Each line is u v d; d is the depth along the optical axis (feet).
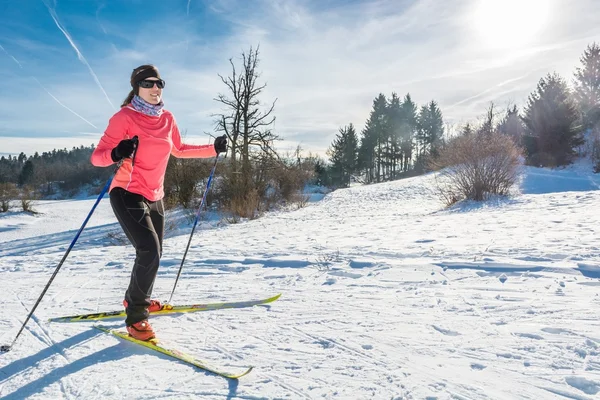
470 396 5.93
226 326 9.11
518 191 49.96
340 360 7.22
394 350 7.54
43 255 21.63
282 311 10.08
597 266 12.60
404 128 170.50
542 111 89.56
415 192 70.03
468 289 11.41
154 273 8.51
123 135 8.60
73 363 7.39
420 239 21.08
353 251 18.10
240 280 13.83
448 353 7.36
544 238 18.58
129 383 6.58
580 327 8.21
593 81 114.83
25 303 11.62
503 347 7.50
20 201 110.32
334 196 80.59
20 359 7.61
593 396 5.81
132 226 8.45
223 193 63.10
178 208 65.92
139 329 8.31
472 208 40.16
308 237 25.77
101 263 18.17
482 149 44.91
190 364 7.23
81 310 10.87
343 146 169.27
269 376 6.70
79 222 84.99
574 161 88.74
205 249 20.92
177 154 10.30
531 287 11.27
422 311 9.69
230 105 65.21
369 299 10.86
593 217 24.66
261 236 28.40
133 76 8.75
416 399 5.90
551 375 6.42
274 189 73.15
